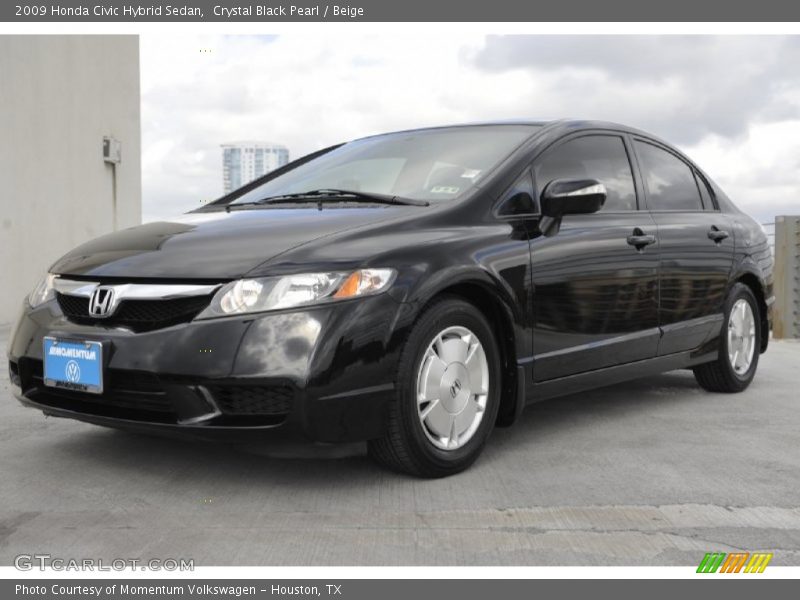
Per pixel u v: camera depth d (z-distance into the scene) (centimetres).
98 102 991
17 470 315
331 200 346
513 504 276
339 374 268
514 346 326
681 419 411
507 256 323
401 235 299
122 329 283
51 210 900
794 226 855
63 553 236
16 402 438
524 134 374
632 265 386
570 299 351
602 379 377
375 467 318
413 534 250
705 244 442
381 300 278
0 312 817
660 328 407
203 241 301
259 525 257
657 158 442
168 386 270
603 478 307
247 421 271
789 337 857
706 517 265
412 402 288
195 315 272
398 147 396
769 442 364
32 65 863
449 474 307
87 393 288
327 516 264
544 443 360
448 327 302
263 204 364
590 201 342
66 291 303
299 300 269
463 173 350
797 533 252
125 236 330
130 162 1068
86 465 321
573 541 245
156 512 268
